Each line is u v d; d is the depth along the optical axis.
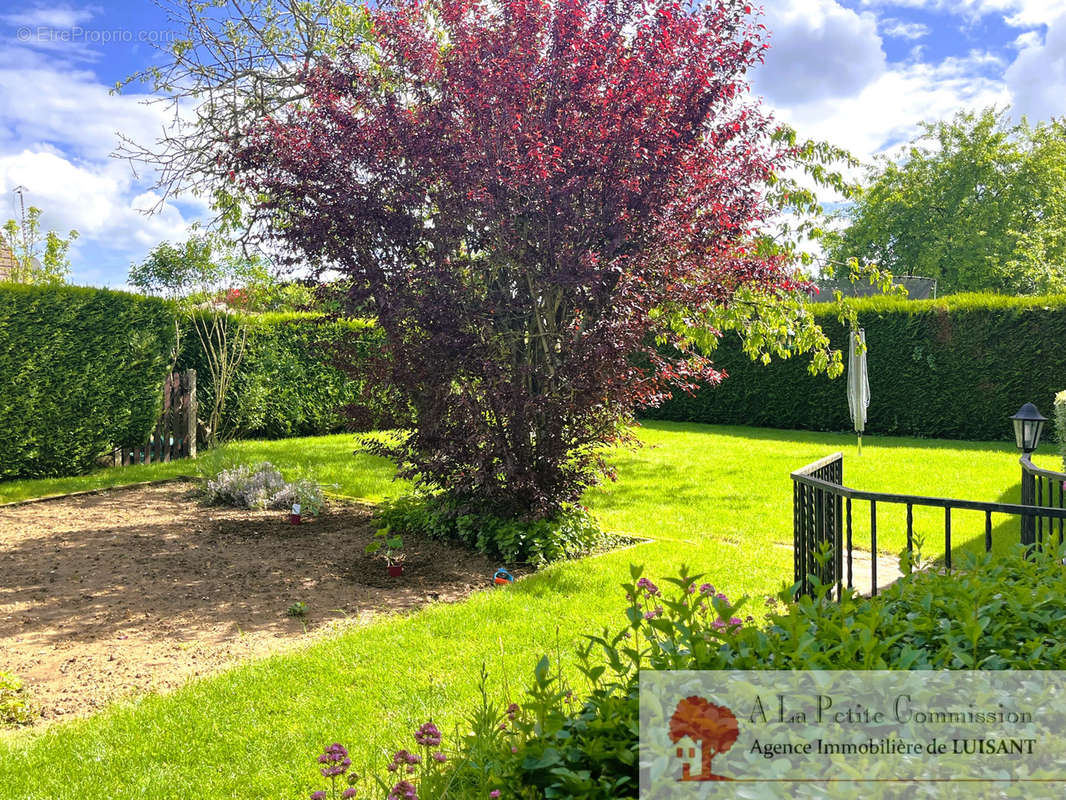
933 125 31.55
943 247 29.58
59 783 3.04
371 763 3.08
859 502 9.41
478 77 6.50
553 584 5.84
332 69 7.29
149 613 5.38
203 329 14.17
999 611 2.29
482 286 7.00
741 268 7.02
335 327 14.41
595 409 6.91
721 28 6.92
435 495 7.93
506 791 1.77
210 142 10.74
